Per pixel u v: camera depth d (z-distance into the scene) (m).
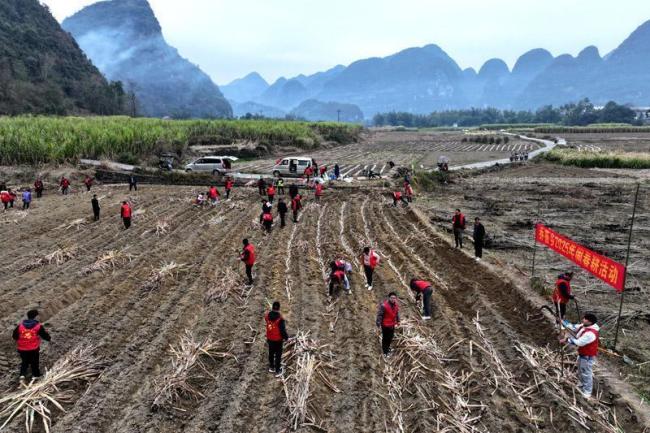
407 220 23.88
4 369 9.91
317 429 8.23
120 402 8.90
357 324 12.00
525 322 11.95
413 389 9.33
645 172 45.59
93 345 10.89
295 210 23.00
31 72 118.19
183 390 9.16
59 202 28.03
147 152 45.34
